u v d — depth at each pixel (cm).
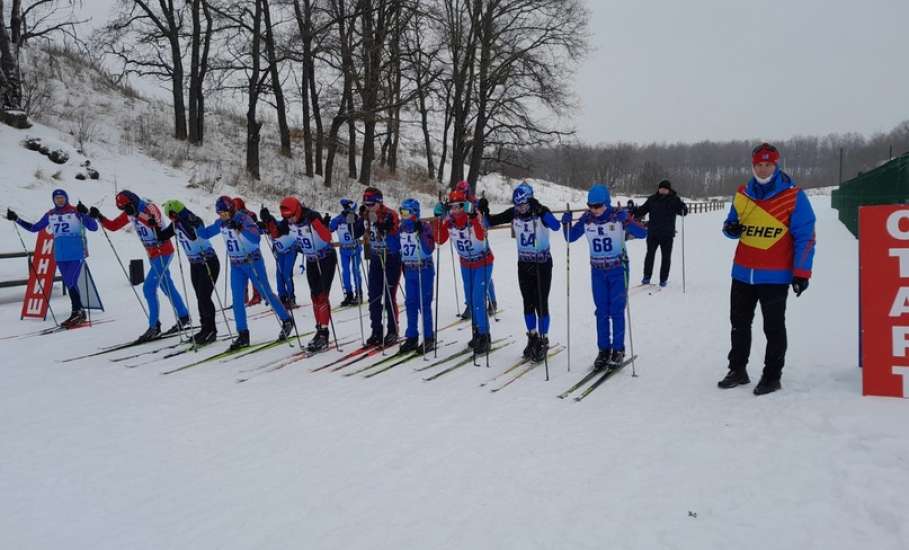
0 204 1154
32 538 279
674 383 480
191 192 1595
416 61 2159
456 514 289
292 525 284
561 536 267
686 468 326
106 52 1889
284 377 543
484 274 587
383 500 306
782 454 332
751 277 435
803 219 413
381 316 641
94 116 1850
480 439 382
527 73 2375
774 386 433
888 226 402
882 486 284
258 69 1877
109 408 463
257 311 877
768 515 274
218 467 352
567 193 4341
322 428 410
